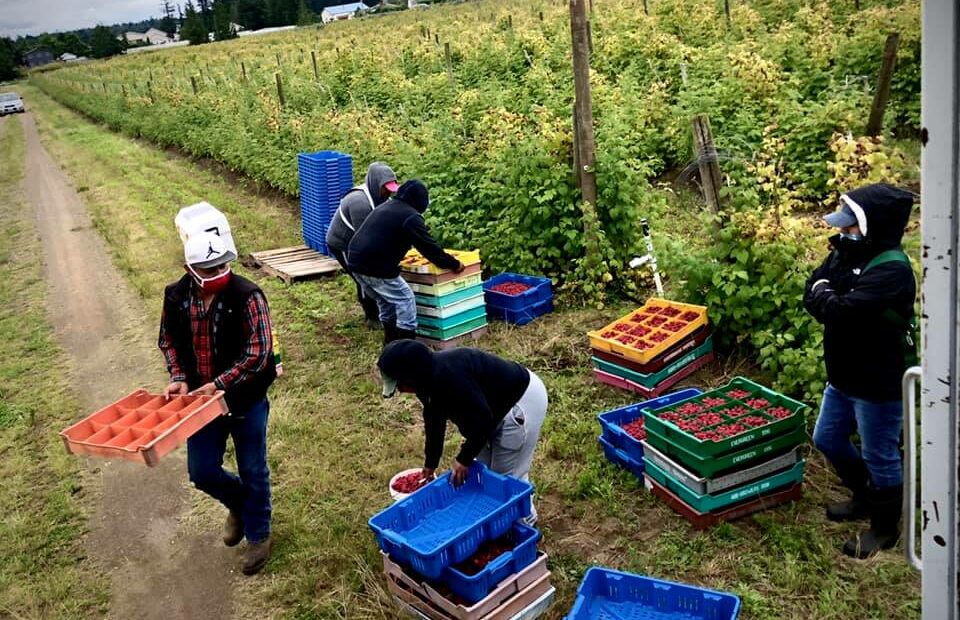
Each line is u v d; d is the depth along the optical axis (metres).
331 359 8.20
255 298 4.58
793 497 4.89
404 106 18.58
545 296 8.45
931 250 2.10
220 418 4.68
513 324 8.27
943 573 2.26
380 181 8.05
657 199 10.03
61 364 9.17
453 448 6.10
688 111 11.59
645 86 14.40
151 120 28.25
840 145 6.20
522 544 4.12
